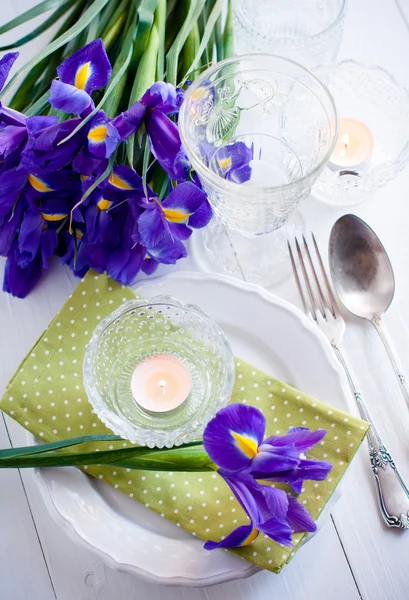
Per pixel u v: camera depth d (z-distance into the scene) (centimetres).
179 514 51
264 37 62
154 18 54
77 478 52
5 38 63
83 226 55
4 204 51
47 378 53
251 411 45
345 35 65
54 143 48
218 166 58
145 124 49
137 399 55
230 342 55
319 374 54
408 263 59
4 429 56
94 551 50
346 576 53
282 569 53
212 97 55
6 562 54
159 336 56
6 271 56
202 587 52
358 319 57
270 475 45
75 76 48
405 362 57
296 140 60
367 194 60
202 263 59
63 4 57
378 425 55
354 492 54
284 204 53
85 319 55
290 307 54
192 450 48
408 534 53
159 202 51
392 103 63
